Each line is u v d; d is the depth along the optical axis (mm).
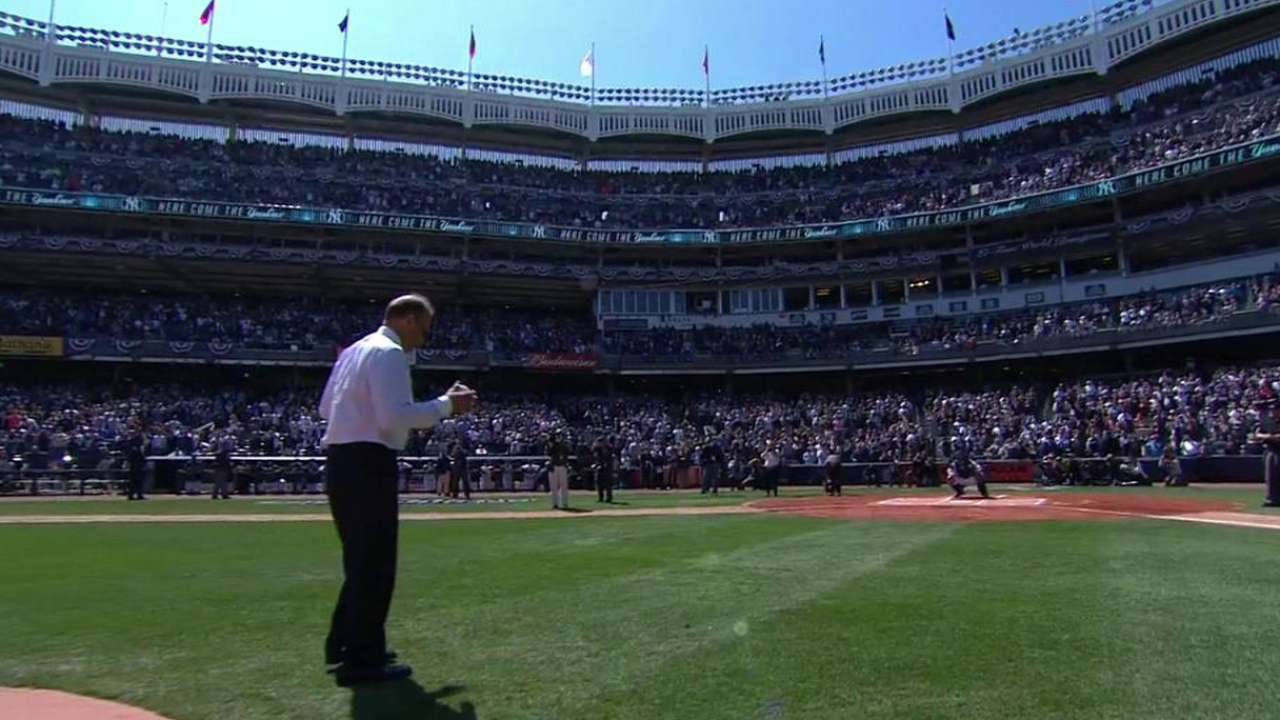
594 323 55125
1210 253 44250
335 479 4875
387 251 51812
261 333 46531
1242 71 47281
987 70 56156
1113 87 53844
